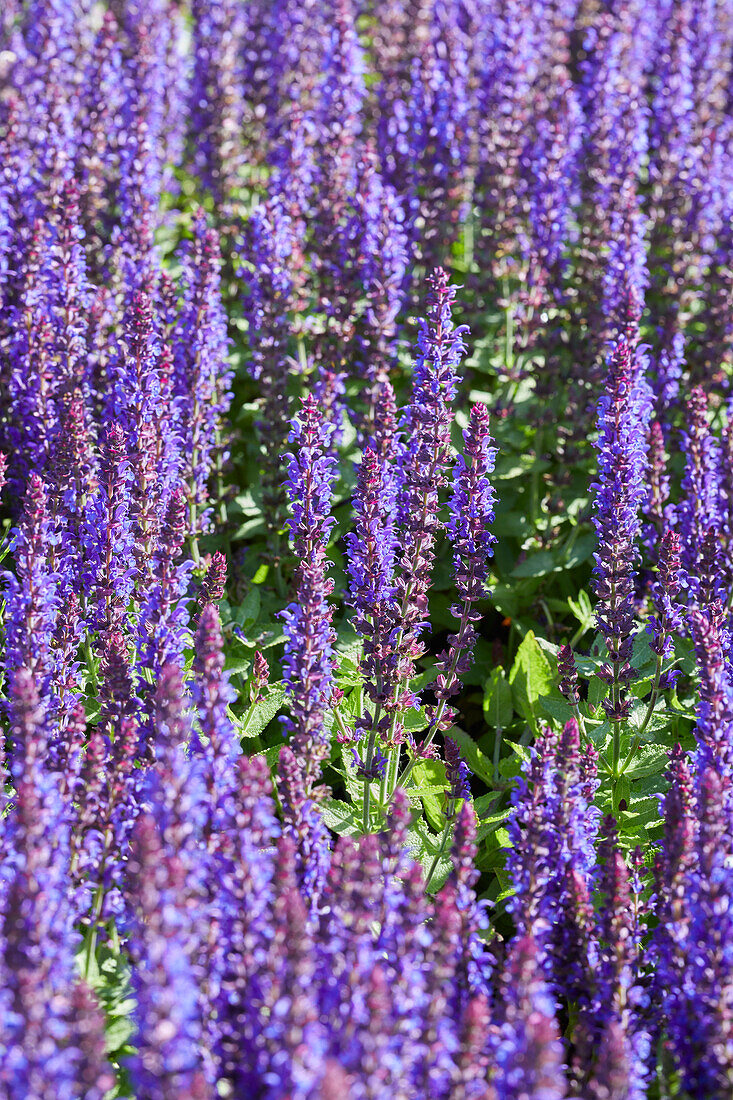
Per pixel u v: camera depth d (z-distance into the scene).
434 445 7.50
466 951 5.70
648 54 14.56
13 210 10.56
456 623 10.03
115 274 11.09
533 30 13.70
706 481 8.88
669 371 10.41
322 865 5.99
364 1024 4.89
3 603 8.35
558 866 6.34
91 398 9.56
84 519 8.19
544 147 11.59
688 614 8.13
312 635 6.73
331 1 13.02
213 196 12.89
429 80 11.82
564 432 10.35
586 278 11.54
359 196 10.23
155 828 5.49
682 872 5.97
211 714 5.95
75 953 6.12
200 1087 4.34
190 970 4.76
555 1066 4.70
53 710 7.01
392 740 7.45
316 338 10.53
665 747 8.07
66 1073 4.57
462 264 12.98
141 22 13.73
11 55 14.31
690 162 12.34
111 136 12.31
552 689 8.55
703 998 5.54
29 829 5.19
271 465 9.72
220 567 7.60
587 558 10.04
